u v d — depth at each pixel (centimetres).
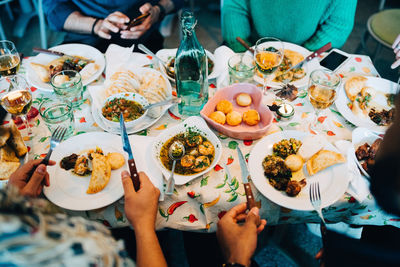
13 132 111
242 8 199
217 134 128
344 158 110
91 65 155
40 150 121
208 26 382
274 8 186
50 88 147
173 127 121
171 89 144
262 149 119
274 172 108
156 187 107
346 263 91
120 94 133
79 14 206
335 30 184
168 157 116
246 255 92
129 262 72
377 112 133
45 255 53
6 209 50
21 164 114
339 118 135
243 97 135
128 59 161
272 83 146
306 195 105
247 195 104
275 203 103
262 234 191
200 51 126
